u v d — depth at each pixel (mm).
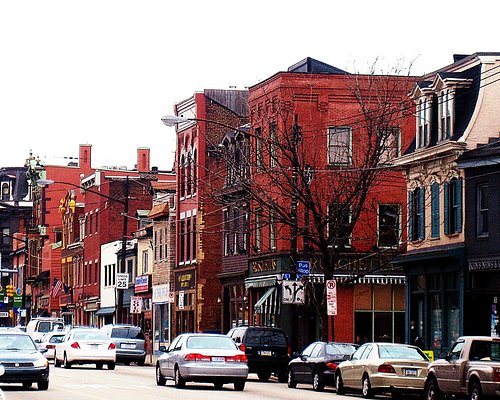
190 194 78375
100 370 53125
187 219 79000
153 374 49875
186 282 78500
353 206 53000
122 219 101312
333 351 40719
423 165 52125
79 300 108375
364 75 61188
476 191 47156
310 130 60062
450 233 49375
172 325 81375
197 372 38344
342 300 62469
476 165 46594
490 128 48625
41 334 72375
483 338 31953
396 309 63031
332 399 34500
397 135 55906
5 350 37406
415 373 35469
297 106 62062
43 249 127188
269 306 63188
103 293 100250
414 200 53500
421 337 51719
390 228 58250
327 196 48875
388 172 61844
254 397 34500
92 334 54594
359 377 36719
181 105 80938
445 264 49625
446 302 49781
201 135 76625
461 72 49938
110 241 100812
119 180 101438
